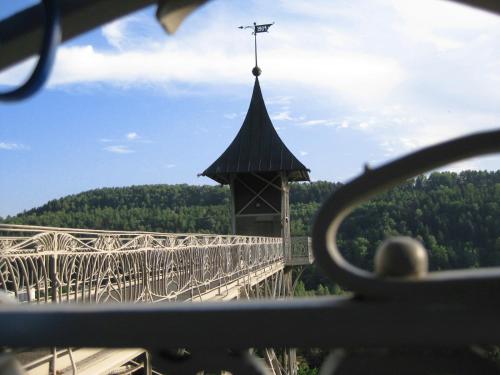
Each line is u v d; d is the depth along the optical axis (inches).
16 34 43.2
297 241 1274.6
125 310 37.0
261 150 1321.4
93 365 212.7
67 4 41.1
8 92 40.7
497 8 38.2
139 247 304.0
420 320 32.8
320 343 34.3
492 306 32.6
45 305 39.1
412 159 33.1
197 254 428.5
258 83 1432.1
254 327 35.2
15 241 202.1
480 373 33.6
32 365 179.3
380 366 34.9
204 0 40.0
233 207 1325.0
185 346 36.1
